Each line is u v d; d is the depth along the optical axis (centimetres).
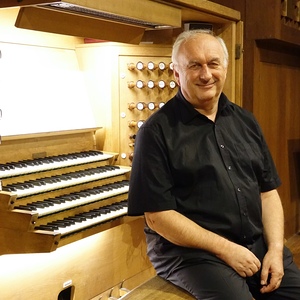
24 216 204
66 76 281
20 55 252
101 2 214
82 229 230
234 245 190
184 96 204
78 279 266
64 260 256
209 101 202
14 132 234
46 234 204
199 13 282
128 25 264
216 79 200
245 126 216
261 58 385
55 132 253
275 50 409
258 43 377
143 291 194
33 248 206
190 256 192
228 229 197
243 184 202
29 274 239
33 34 260
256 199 206
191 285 187
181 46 203
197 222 196
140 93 293
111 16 238
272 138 414
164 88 295
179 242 190
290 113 447
